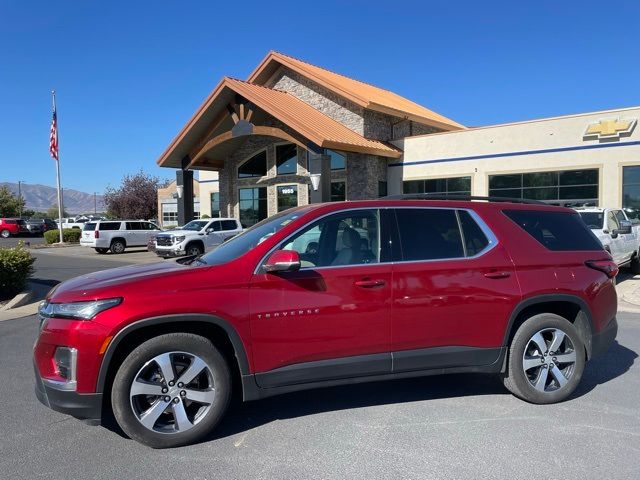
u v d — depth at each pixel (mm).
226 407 3967
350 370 4156
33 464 3615
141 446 3891
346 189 25156
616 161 20156
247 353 3898
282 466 3557
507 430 4109
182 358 3873
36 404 4781
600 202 20500
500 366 4570
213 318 3797
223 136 24391
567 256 4824
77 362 3633
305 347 4027
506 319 4516
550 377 4754
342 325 4098
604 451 3742
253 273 3975
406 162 25375
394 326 4223
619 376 5500
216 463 3611
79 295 3758
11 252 10633
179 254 20797
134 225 26891
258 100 22484
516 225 4777
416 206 4555
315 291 4047
